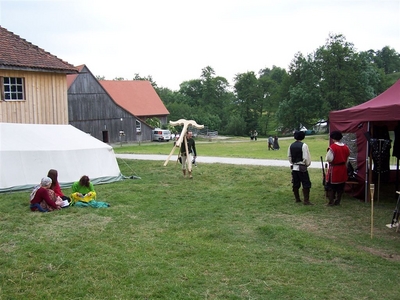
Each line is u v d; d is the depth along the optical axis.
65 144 13.18
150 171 15.85
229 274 5.63
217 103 104.88
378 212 9.18
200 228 8.00
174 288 5.16
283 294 5.07
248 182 13.27
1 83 15.90
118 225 8.06
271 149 34.66
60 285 5.21
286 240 7.21
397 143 11.90
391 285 5.34
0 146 11.84
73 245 6.76
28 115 16.84
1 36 17.50
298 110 72.69
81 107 50.53
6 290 5.02
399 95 10.55
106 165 13.66
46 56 17.92
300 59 79.50
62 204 9.45
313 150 32.91
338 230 7.91
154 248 6.68
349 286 5.31
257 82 101.25
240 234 7.66
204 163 17.70
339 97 70.31
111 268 5.76
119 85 68.06
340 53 69.94
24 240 7.00
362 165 10.21
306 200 9.94
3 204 9.77
